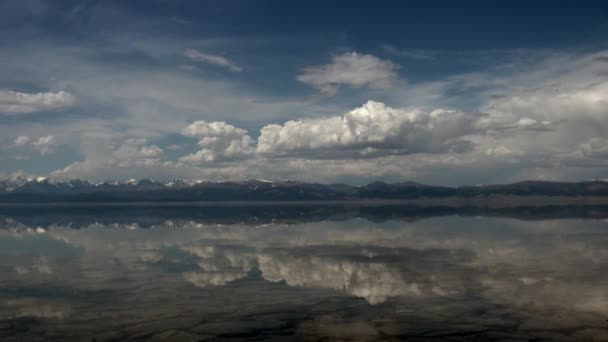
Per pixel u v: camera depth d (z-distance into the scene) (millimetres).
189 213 142125
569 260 31031
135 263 32781
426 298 21109
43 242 48719
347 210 155000
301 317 18266
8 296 22453
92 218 109625
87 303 20891
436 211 133375
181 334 16312
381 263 31312
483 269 28094
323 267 30031
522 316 17906
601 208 146625
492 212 118500
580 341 14992
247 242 46438
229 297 21844
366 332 16250
